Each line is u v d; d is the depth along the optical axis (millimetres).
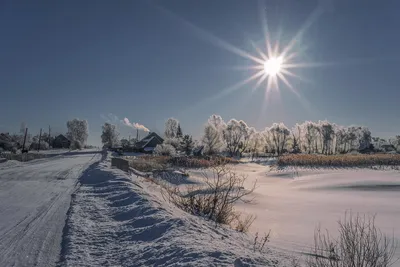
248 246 5957
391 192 20438
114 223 7078
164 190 14672
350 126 96875
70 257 4906
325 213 12672
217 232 6469
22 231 6582
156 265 4348
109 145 117125
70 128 126875
